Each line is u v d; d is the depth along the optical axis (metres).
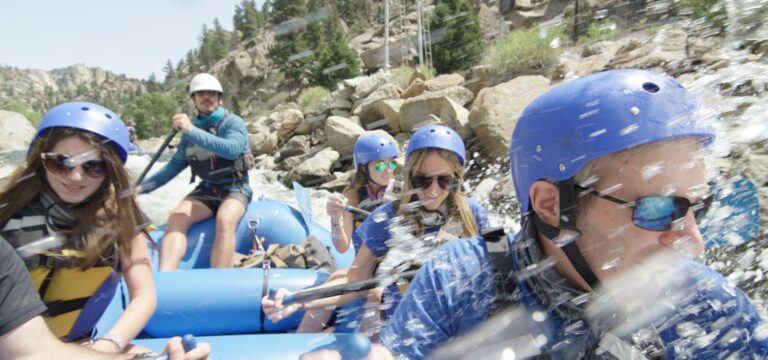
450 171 2.27
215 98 3.95
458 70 18.16
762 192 1.59
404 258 2.14
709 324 0.91
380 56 26.92
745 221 1.14
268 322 2.49
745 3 1.38
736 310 0.94
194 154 3.79
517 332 0.85
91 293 1.84
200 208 3.74
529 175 0.86
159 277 2.52
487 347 0.86
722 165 1.60
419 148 2.27
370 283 1.76
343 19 51.31
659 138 0.72
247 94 45.19
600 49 6.44
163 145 3.84
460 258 0.96
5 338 1.20
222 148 3.67
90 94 151.62
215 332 2.45
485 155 7.15
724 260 1.66
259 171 11.12
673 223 0.73
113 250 1.85
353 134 10.06
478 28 18.59
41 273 1.71
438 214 2.29
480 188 5.48
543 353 0.82
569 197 0.78
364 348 0.91
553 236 0.82
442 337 0.92
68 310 1.79
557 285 0.84
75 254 1.74
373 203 3.27
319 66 27.28
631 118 0.73
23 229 1.70
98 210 1.79
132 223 1.90
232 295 2.46
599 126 0.74
